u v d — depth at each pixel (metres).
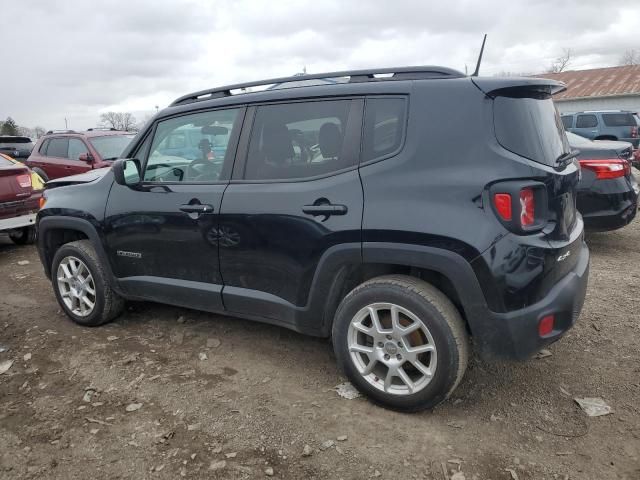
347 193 2.84
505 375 3.23
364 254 2.79
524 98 2.74
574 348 3.54
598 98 26.61
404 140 2.76
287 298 3.16
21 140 18.84
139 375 3.37
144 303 4.69
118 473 2.46
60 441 2.71
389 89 2.86
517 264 2.48
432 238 2.58
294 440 2.66
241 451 2.58
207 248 3.40
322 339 3.84
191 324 4.18
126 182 3.71
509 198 2.48
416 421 2.79
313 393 3.09
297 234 3.00
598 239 6.43
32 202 7.03
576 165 3.14
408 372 2.92
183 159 3.61
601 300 4.36
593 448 2.53
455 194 2.57
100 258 4.02
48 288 5.39
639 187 6.45
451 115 2.67
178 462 2.52
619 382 3.10
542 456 2.48
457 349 2.64
